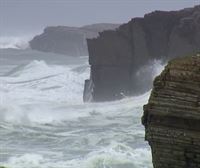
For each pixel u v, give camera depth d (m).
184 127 56.88
